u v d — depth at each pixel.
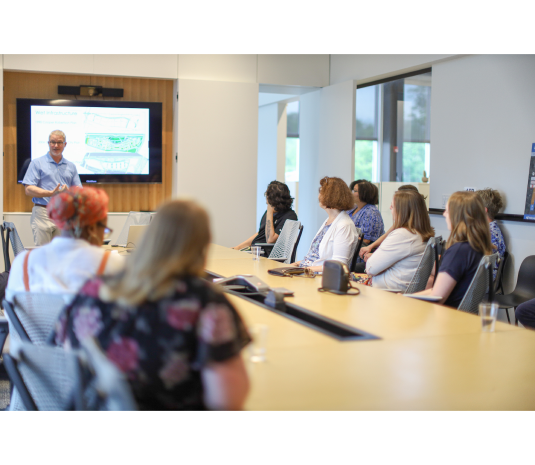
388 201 6.60
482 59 4.91
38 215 5.57
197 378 1.21
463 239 2.78
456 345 1.80
